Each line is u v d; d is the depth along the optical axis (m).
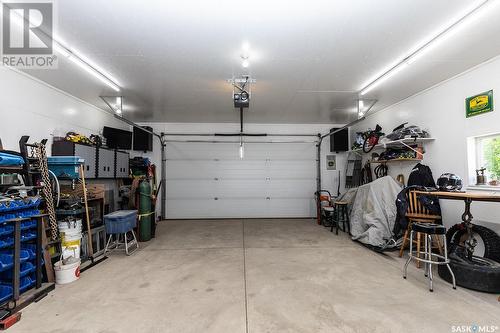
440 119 4.12
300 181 7.54
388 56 3.22
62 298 2.57
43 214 2.80
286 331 2.01
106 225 4.00
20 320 2.18
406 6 2.24
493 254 3.03
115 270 3.34
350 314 2.24
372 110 5.93
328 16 2.38
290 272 3.23
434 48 2.99
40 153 3.12
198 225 6.43
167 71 3.68
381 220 4.23
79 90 4.43
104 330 2.04
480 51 3.06
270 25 2.53
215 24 2.50
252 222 6.82
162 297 2.58
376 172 5.93
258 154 7.49
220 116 6.66
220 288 2.78
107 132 5.68
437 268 3.28
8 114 3.39
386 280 2.97
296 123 7.55
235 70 3.65
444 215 3.99
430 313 2.25
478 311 2.28
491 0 2.13
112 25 2.51
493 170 3.46
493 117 3.28
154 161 7.30
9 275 2.65
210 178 7.41
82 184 3.83
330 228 6.01
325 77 3.94
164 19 2.41
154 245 4.56
